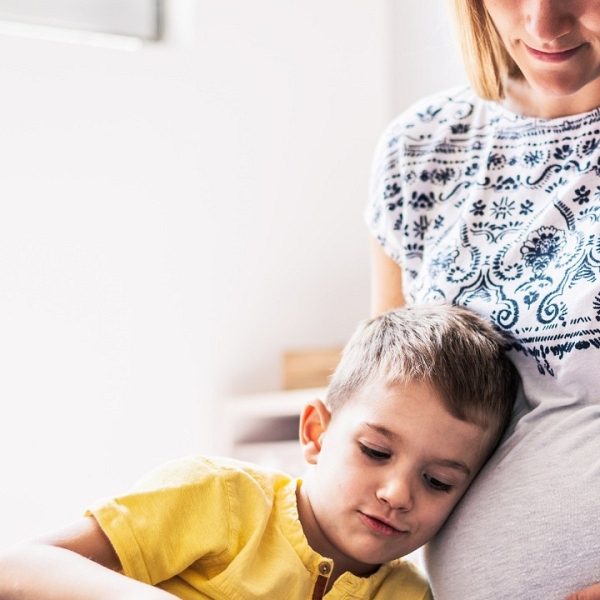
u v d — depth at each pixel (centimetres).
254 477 110
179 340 288
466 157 119
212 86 291
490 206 114
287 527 106
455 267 113
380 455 103
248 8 296
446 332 106
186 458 108
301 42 306
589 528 93
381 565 110
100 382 275
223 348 295
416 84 300
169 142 284
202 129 289
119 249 277
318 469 108
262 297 301
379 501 101
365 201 317
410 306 114
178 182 286
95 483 276
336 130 312
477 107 121
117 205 276
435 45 284
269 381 303
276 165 303
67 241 269
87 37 284
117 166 276
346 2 312
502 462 102
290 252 306
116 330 277
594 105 110
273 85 301
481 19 114
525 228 110
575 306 99
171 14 292
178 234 286
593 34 99
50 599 87
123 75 276
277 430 305
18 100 261
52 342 268
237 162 296
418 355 104
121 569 98
